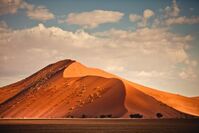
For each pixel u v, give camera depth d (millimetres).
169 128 133000
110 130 121938
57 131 117688
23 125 157750
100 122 187750
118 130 121938
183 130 121250
